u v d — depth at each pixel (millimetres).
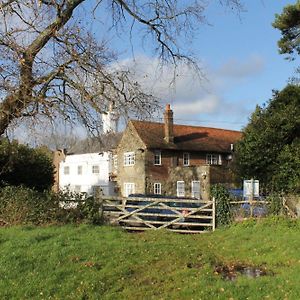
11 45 16969
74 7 19000
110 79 18906
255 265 12062
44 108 17953
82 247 13297
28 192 19656
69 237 14945
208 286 9641
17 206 18641
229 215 19062
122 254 12602
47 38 18125
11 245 13281
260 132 28438
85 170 59906
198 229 19266
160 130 53156
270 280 9922
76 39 18500
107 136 20422
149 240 15445
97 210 19672
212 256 12977
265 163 28094
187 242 15305
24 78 17500
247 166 28828
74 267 11203
